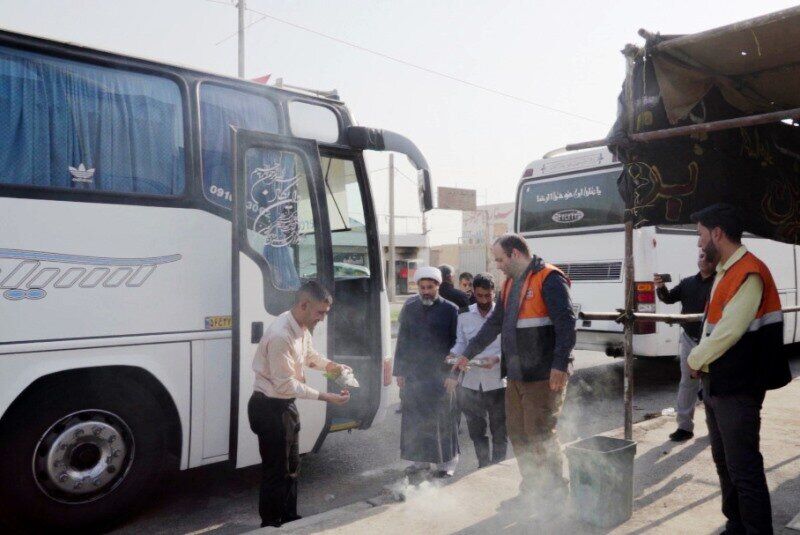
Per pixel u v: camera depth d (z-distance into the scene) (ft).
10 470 13.29
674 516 13.56
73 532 14.10
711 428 12.14
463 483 15.56
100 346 14.05
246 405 15.56
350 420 18.89
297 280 16.89
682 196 15.84
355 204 19.29
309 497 16.81
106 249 14.23
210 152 16.19
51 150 13.96
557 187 33.35
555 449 13.65
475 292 17.53
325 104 18.76
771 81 15.62
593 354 42.83
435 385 17.04
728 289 11.07
